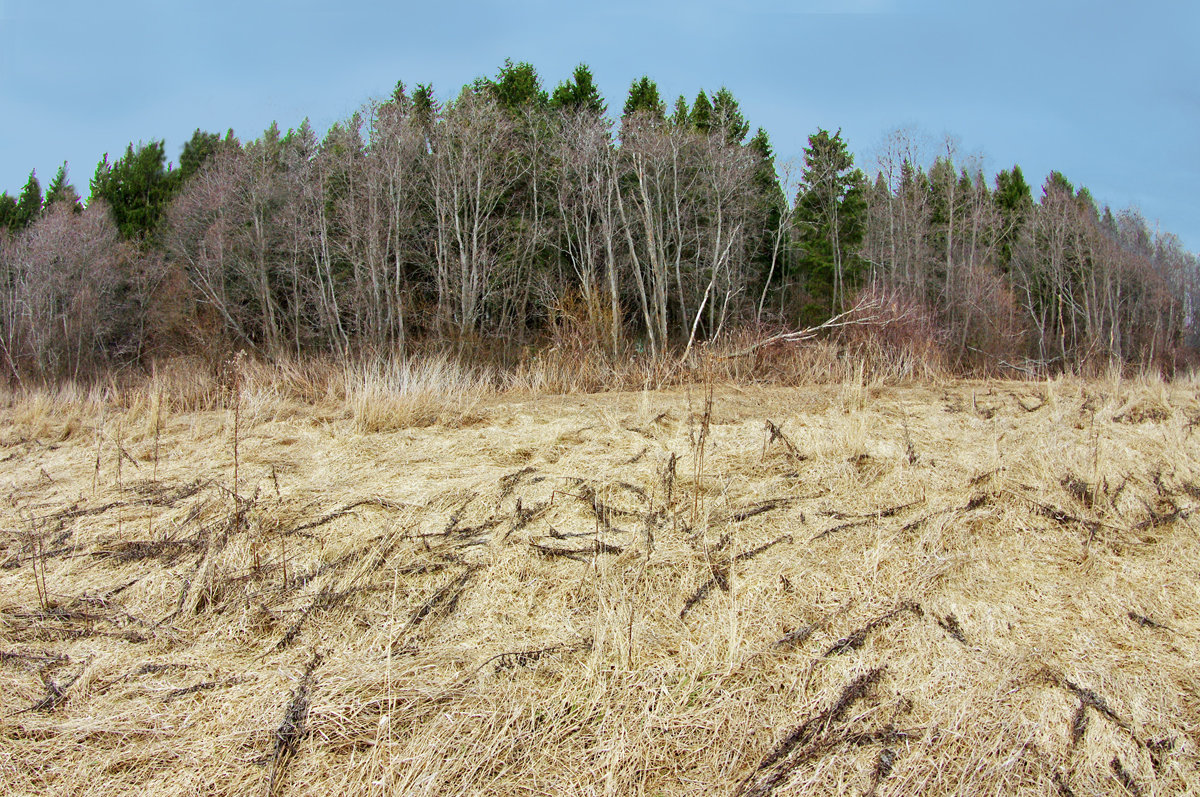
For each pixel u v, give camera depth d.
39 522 4.23
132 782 2.14
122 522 4.18
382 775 2.12
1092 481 4.41
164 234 23.27
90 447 6.40
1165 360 18.09
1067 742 2.23
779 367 10.84
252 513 4.07
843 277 25.44
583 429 6.24
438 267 18.45
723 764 2.18
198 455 5.83
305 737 2.28
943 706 2.40
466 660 2.69
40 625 3.03
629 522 3.94
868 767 2.15
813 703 2.43
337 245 18.75
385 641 2.85
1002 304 20.84
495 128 18.42
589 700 2.45
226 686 2.59
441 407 7.55
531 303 20.23
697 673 2.58
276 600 3.20
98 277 20.56
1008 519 3.87
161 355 19.59
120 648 2.87
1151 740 2.24
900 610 2.97
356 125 17.66
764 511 4.03
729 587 3.18
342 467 5.24
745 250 23.20
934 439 5.64
